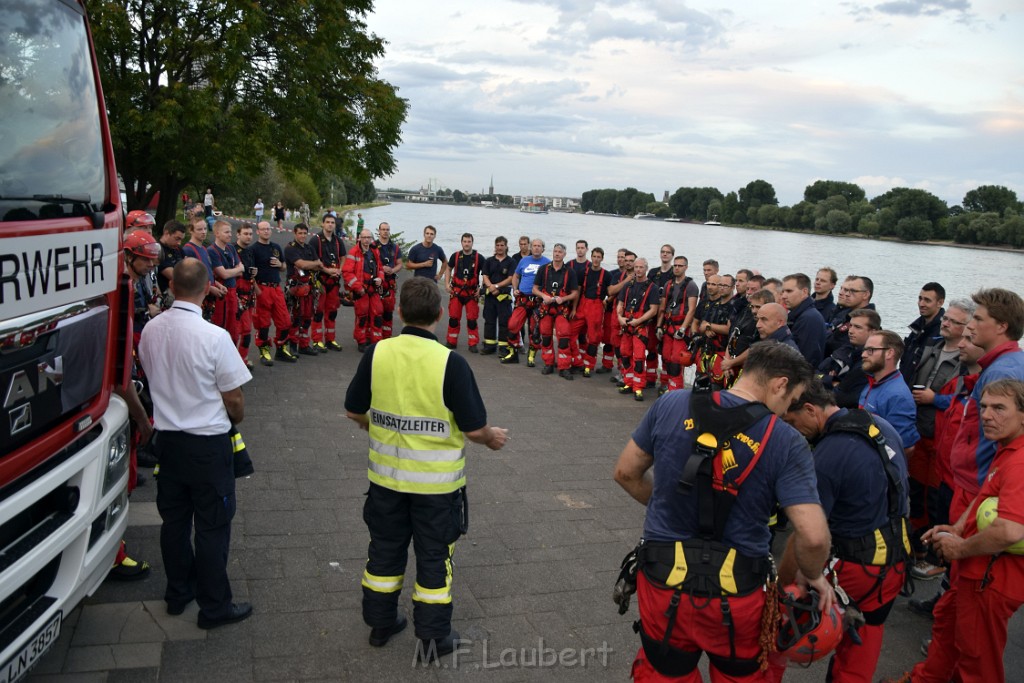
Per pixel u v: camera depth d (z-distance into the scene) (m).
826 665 4.09
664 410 2.84
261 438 7.09
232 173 17.39
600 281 11.38
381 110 20.00
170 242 7.52
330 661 3.72
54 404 3.10
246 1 16.44
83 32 3.69
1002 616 3.36
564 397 10.01
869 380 4.82
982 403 3.49
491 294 12.31
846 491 3.21
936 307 5.68
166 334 3.72
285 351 10.45
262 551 4.82
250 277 9.41
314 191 61.81
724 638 2.61
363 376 3.72
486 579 4.71
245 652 3.74
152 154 16.84
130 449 4.03
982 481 4.08
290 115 18.53
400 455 3.64
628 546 5.34
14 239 2.79
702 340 8.66
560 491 6.37
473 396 3.63
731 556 2.59
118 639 3.76
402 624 4.04
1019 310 4.12
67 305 3.20
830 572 3.00
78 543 3.27
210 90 16.59
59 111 3.34
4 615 2.90
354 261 11.23
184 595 4.03
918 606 4.76
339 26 18.30
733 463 2.60
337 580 4.52
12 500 2.76
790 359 2.74
